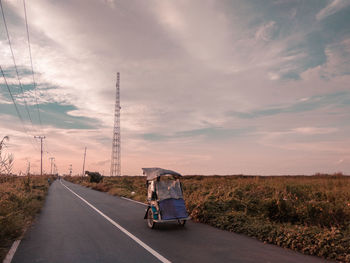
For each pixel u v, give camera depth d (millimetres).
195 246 6559
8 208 8906
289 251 6133
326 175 25641
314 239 6426
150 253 5953
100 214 12258
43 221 10430
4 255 5875
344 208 9203
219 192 14391
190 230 8625
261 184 16984
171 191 9250
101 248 6418
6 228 7500
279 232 7160
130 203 17047
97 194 25719
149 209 9242
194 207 11258
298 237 6523
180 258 5570
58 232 8352
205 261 5367
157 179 9625
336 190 13109
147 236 7719
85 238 7504
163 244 6770
